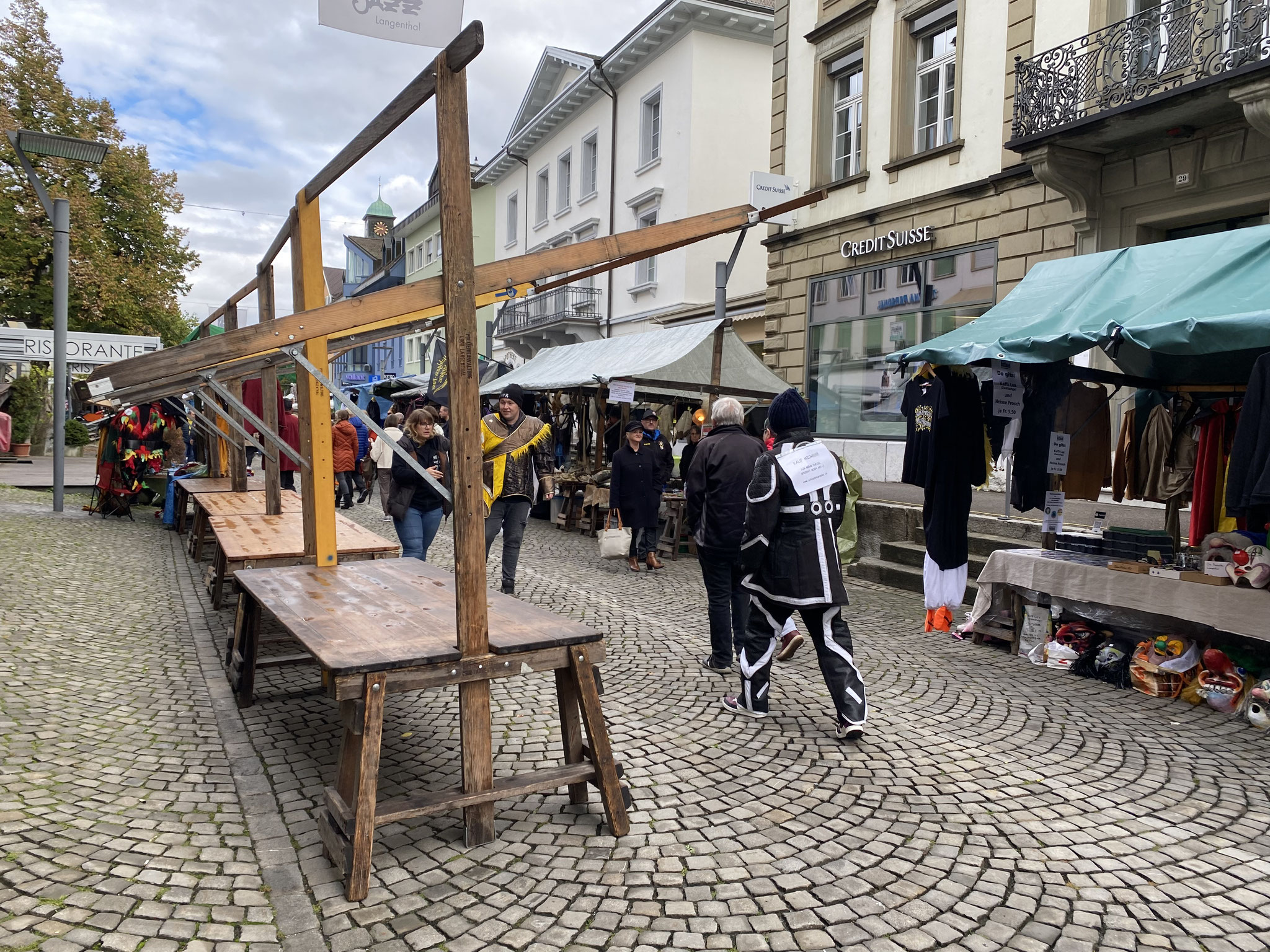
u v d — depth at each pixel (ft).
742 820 10.85
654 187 71.92
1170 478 19.97
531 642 9.95
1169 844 10.53
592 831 10.40
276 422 22.39
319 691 15.55
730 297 69.00
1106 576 17.94
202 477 33.96
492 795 9.72
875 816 11.08
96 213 85.87
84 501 42.04
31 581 21.91
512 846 9.93
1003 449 20.62
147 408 36.73
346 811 8.91
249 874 9.04
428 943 7.98
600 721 10.26
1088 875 9.71
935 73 45.29
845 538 31.40
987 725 14.92
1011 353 18.24
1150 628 17.43
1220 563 16.28
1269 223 30.55
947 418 20.92
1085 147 34.37
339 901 8.61
